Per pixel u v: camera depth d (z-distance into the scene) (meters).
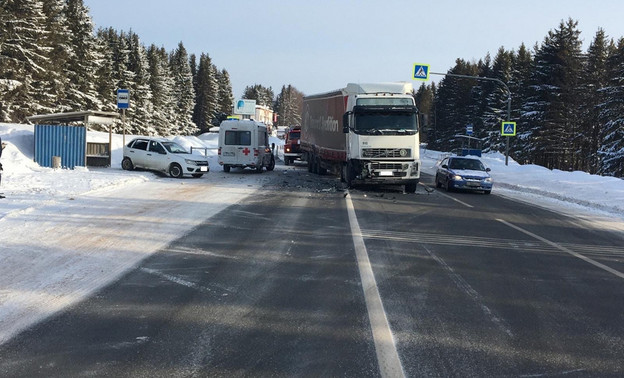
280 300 6.14
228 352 4.61
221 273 7.30
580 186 22.66
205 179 22.73
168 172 22.98
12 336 4.85
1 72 38.06
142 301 5.98
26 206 11.91
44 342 4.74
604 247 10.19
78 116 23.70
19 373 4.12
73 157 23.58
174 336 4.96
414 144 19.06
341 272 7.52
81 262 7.55
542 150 57.84
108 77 63.06
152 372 4.18
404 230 11.41
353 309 5.86
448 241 10.25
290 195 17.77
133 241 9.12
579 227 12.86
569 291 6.85
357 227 11.57
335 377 4.14
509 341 5.01
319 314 5.67
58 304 5.76
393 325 5.38
